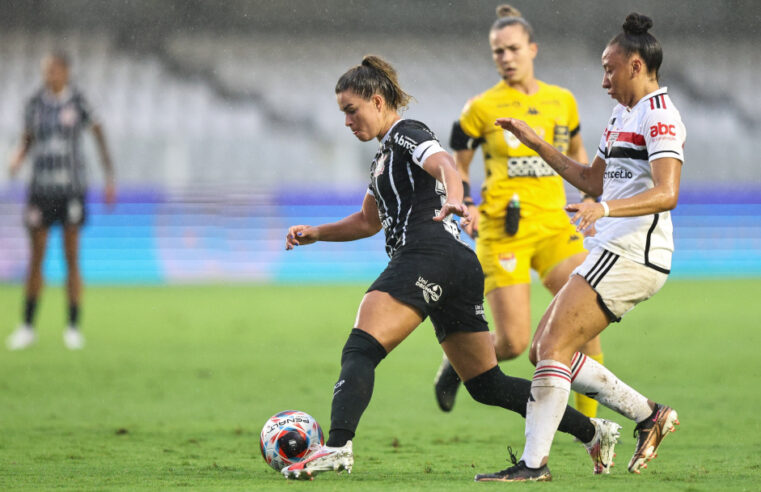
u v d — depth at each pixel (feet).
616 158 48.16
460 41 333.62
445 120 313.53
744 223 271.69
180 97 314.14
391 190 49.44
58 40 320.50
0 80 306.14
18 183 261.03
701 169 317.01
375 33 333.83
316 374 104.22
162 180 278.87
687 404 82.74
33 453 59.67
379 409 82.84
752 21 334.85
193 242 252.21
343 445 45.73
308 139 302.66
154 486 45.93
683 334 141.18
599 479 47.65
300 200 259.19
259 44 328.90
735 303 185.98
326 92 319.47
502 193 73.36
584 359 49.83
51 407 82.38
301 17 331.36
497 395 50.44
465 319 49.34
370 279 253.03
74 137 127.03
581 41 330.34
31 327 129.29
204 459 57.21
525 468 46.55
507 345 71.97
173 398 87.97
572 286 47.70
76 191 127.54
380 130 50.65
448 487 44.29
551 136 75.77
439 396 73.15
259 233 255.70
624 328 149.69
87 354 120.67
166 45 324.80
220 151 286.25
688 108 325.62
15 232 244.42
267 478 48.65
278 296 203.72
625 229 47.24
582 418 49.24
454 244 48.44
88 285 236.22
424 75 326.24
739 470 51.57
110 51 321.93
